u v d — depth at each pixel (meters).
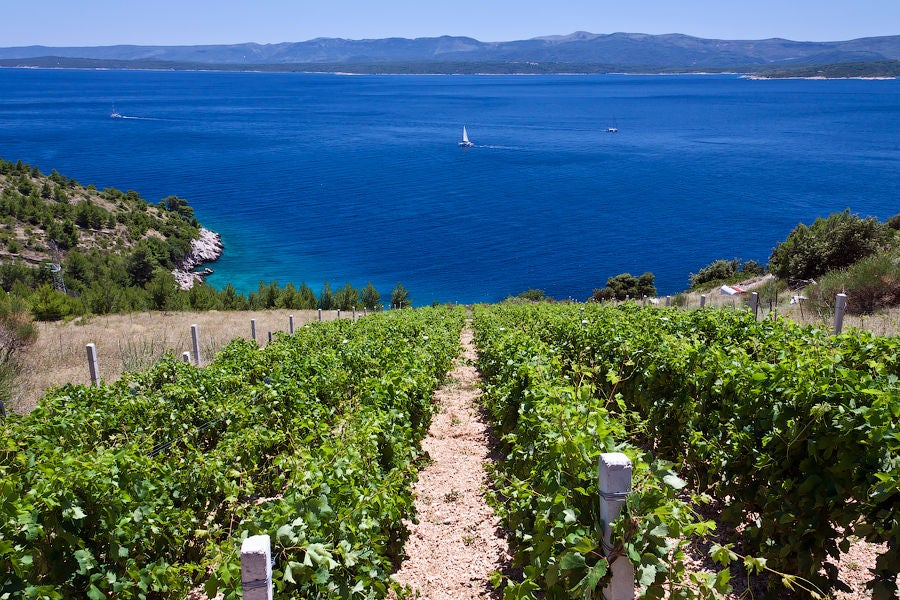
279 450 7.59
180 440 7.66
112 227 66.88
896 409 4.02
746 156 138.12
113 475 4.82
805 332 7.75
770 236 72.81
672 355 6.91
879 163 122.31
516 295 55.66
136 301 38.22
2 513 3.81
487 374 11.64
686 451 6.55
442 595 5.28
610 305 18.06
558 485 3.90
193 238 69.25
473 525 6.51
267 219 86.00
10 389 13.40
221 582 3.74
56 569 4.18
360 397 8.38
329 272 63.75
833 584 4.40
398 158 142.50
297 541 3.81
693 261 64.81
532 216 87.88
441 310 27.19
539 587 3.74
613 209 90.94
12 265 48.59
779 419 4.73
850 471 4.22
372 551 4.57
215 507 6.05
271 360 11.78
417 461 8.35
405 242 75.12
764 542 4.73
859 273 18.00
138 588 4.69
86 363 18.94
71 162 128.50
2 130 189.12
